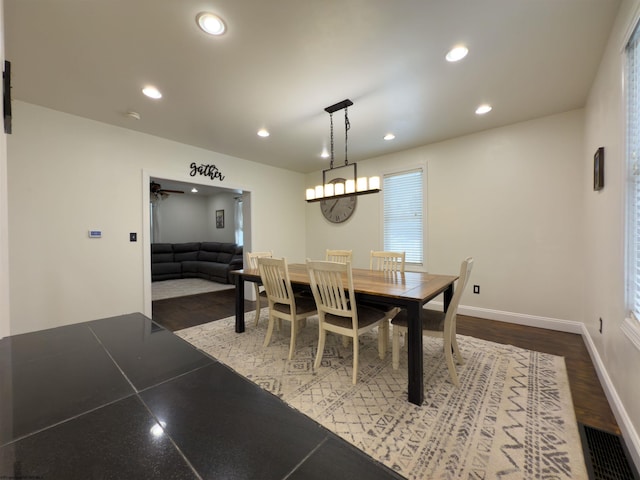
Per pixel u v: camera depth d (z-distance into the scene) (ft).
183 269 23.50
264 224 15.48
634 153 4.77
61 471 1.34
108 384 2.14
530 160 9.97
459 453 4.34
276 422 1.72
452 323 6.86
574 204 9.26
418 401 5.55
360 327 6.67
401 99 8.19
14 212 8.16
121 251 10.19
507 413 5.28
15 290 8.18
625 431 4.58
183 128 10.28
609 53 5.69
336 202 16.06
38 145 8.50
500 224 10.65
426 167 12.42
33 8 4.72
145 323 3.60
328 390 6.11
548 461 4.18
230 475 1.33
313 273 6.95
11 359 2.56
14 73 6.75
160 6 4.76
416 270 12.96
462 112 9.16
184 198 27.17
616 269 5.47
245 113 9.02
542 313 9.94
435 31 5.46
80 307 9.33
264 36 5.54
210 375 2.30
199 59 6.25
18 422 1.68
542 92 7.90
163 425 1.68
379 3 4.77
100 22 5.10
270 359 7.66
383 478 1.31
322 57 6.23
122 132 10.20
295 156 13.99
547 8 4.90
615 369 5.38
